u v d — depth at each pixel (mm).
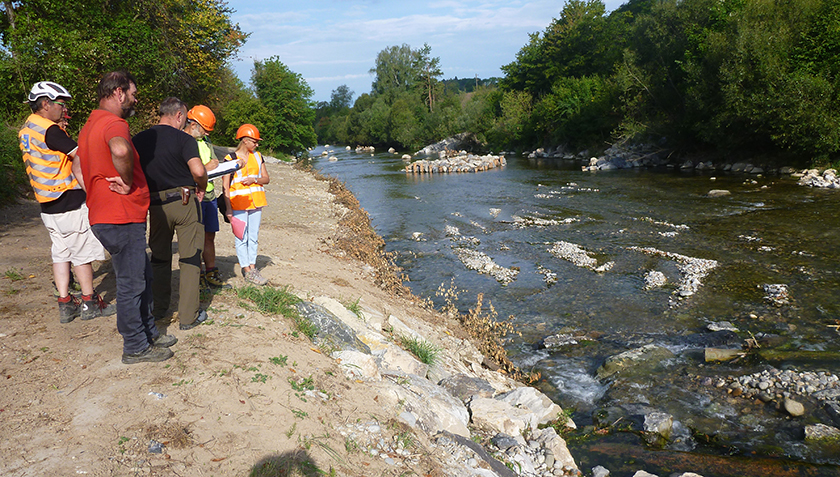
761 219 16219
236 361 4359
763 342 8141
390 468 3590
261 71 52250
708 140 30250
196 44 28797
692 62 31359
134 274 4086
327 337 5496
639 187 24578
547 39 57469
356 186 30641
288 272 8289
